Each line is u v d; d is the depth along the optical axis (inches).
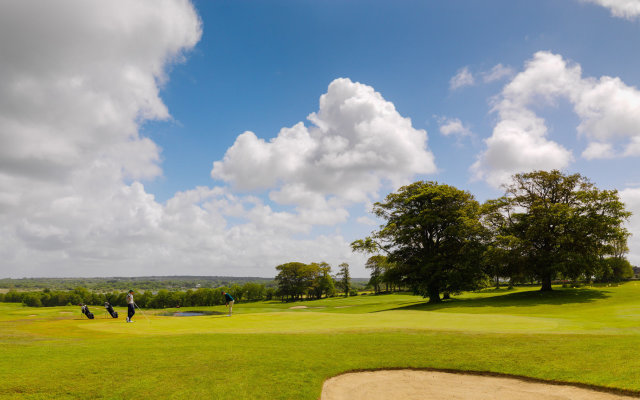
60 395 348.8
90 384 377.4
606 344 538.6
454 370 471.8
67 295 5664.4
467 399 383.9
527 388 408.5
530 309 1347.2
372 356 524.7
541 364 465.4
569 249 1736.0
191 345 561.9
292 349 552.4
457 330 732.7
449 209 1863.9
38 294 5654.5
